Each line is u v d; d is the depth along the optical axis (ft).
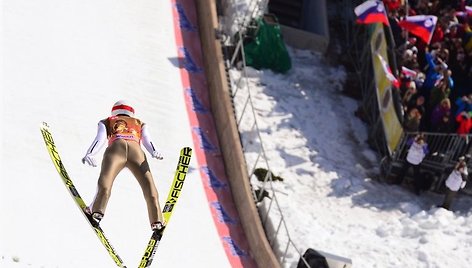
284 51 253.85
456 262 194.18
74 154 186.39
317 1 289.12
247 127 225.15
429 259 193.98
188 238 182.70
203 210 193.77
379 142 235.61
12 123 186.80
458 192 222.28
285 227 183.01
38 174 175.94
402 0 247.09
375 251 195.62
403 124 215.92
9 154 177.88
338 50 274.98
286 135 229.86
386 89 226.99
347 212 209.97
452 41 234.79
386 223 208.03
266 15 259.39
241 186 200.23
